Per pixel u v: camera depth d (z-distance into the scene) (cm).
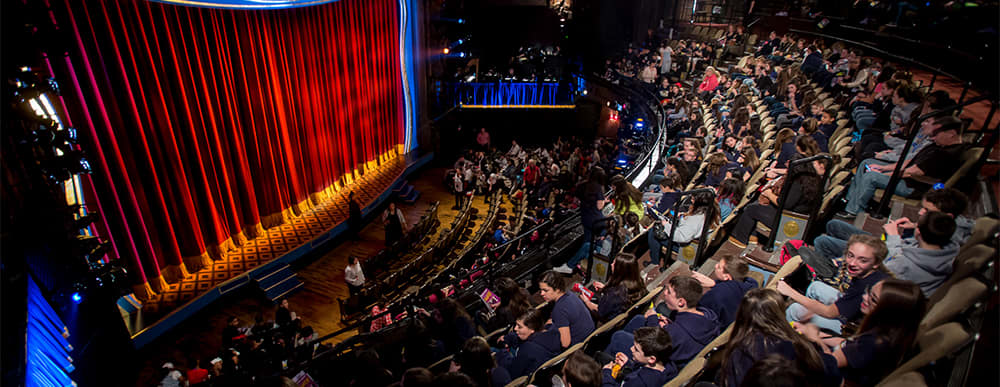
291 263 1373
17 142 628
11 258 557
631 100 2039
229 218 1355
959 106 491
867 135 673
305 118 1598
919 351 305
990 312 263
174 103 1168
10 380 487
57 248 703
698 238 609
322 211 1653
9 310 524
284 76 1482
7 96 603
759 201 586
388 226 1485
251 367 855
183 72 1178
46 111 878
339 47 1722
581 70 2689
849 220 583
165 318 1066
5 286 528
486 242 1410
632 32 2689
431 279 1194
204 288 1180
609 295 520
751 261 544
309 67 1585
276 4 1338
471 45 2895
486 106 2658
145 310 1089
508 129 2728
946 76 1032
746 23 1961
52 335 671
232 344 951
